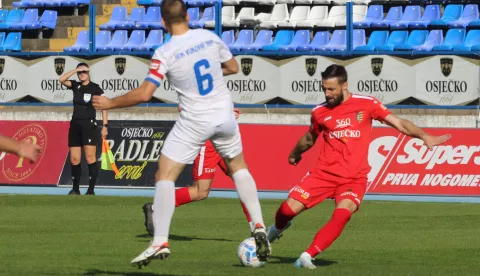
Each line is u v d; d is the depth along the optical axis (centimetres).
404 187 3634
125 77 4391
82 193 3856
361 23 4950
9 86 4512
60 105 4466
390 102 4116
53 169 3988
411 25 4862
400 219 2830
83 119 3666
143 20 5328
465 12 4872
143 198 3528
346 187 1755
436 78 4059
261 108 4291
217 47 1564
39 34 5481
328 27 5081
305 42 4956
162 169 1556
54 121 4034
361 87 4150
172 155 1555
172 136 1566
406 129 1742
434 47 4653
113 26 5259
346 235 2416
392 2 5066
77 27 5456
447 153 3609
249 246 1711
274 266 1784
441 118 4069
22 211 3003
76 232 2427
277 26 5125
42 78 4478
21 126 4072
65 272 1684
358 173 1755
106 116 3809
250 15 5219
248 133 3809
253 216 1620
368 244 2223
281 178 3747
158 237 1517
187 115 1551
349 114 1764
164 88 4406
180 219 2805
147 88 1522
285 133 3772
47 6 5594
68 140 3719
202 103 1548
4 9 5850
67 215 2877
